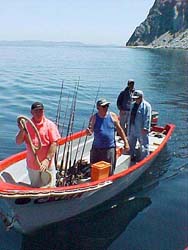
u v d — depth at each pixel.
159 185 5.24
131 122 5.39
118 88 15.53
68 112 10.02
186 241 3.87
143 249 3.73
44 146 3.72
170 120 9.43
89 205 4.32
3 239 3.88
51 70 23.47
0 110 9.81
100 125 4.41
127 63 33.16
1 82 16.06
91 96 13.11
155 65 30.59
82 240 3.89
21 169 4.40
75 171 4.59
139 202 4.72
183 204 4.69
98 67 27.38
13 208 3.64
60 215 4.07
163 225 4.18
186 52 65.62
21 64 28.59
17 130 7.80
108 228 4.12
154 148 6.07
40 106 3.60
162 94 13.98
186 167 5.95
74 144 5.57
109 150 4.46
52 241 3.88
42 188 3.71
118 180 4.51
